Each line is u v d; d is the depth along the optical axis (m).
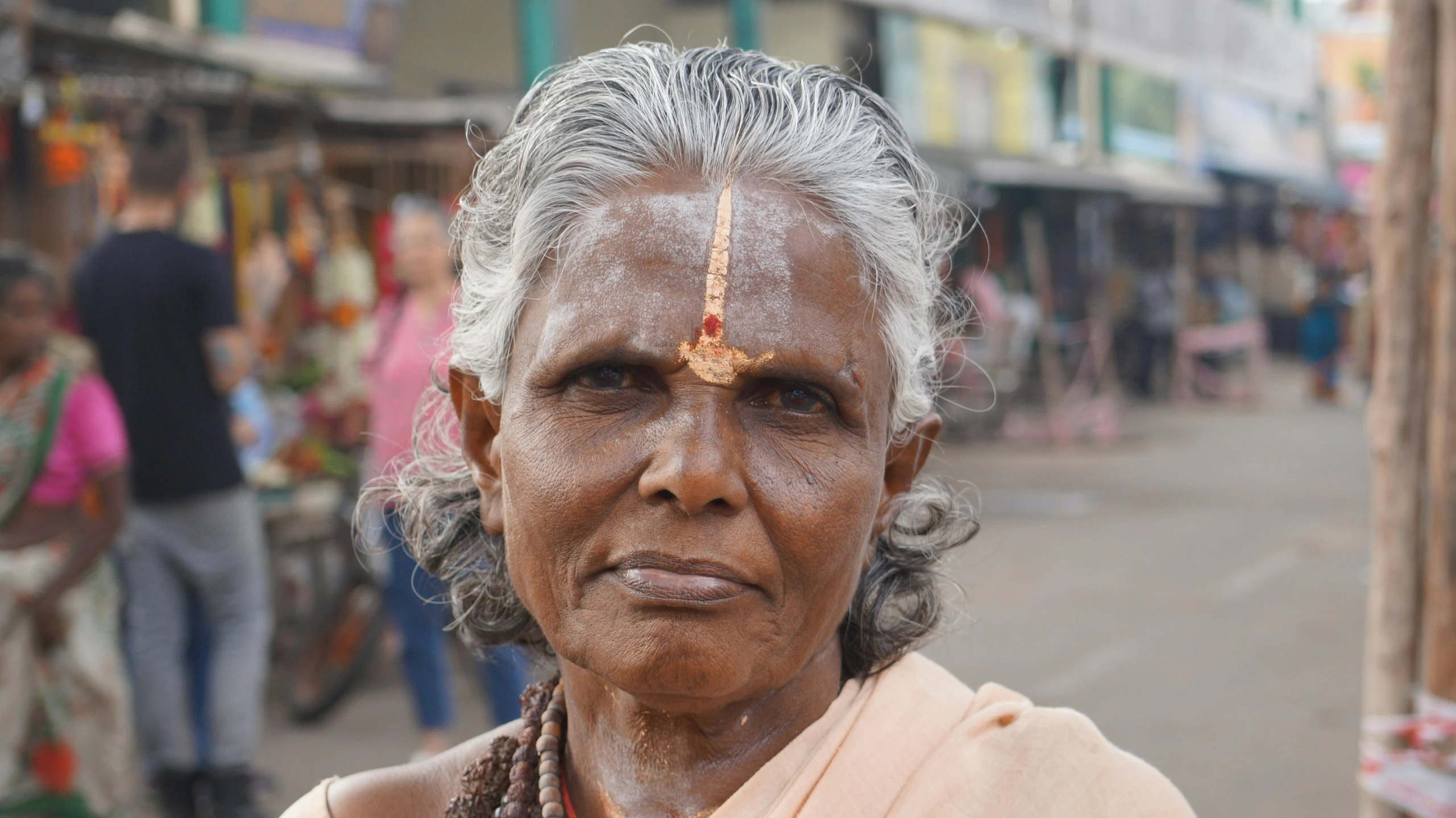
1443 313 1.99
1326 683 5.02
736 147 0.91
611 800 1.05
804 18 10.51
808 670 1.04
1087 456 11.05
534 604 0.94
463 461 1.21
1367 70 26.36
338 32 6.76
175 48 5.61
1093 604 6.21
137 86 5.07
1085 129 15.16
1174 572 6.88
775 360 0.88
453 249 1.11
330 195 6.20
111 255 3.88
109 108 5.05
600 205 0.92
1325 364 15.09
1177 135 17.52
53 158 4.94
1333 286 15.15
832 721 1.03
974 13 12.38
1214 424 13.25
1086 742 1.01
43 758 3.24
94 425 3.33
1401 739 2.07
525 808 1.10
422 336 3.84
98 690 3.29
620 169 0.92
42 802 3.24
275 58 6.38
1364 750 2.15
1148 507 8.69
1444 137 1.99
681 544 0.87
